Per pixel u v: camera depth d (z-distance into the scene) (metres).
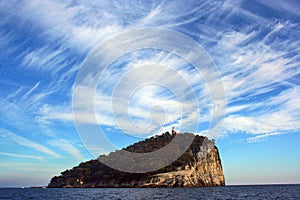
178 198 72.19
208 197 76.12
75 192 117.88
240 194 90.75
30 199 82.19
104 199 72.50
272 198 73.25
